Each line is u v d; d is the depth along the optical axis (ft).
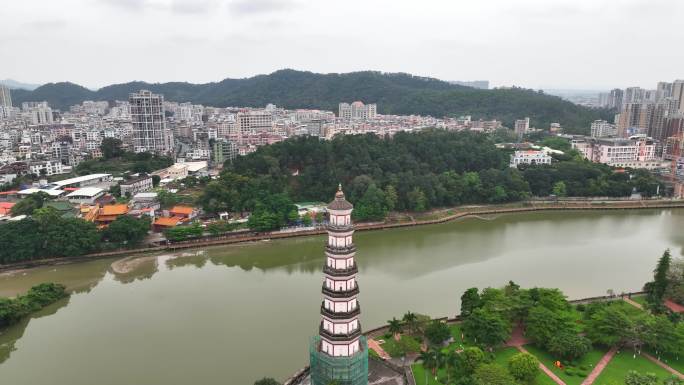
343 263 304.71
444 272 572.51
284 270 592.19
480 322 387.55
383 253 647.97
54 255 622.95
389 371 350.43
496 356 378.53
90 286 544.62
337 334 310.04
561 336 378.53
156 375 363.35
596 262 606.14
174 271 590.55
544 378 351.87
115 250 652.48
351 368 308.19
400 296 500.33
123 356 391.04
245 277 567.59
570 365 367.04
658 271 481.05
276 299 498.28
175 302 494.59
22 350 403.75
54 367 377.50
